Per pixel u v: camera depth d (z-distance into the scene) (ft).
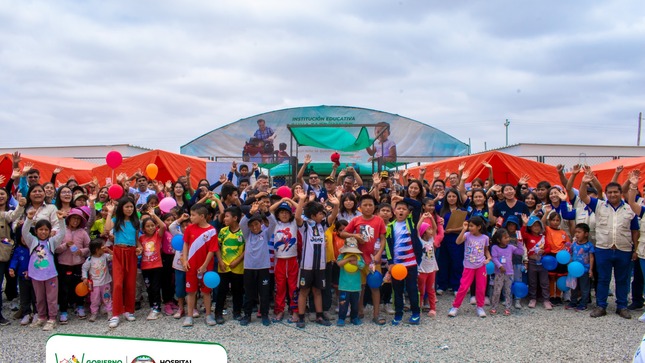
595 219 20.92
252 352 15.88
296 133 43.04
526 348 16.19
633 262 20.98
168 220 21.86
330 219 20.04
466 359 15.20
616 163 41.91
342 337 17.49
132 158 39.55
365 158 64.90
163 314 20.75
